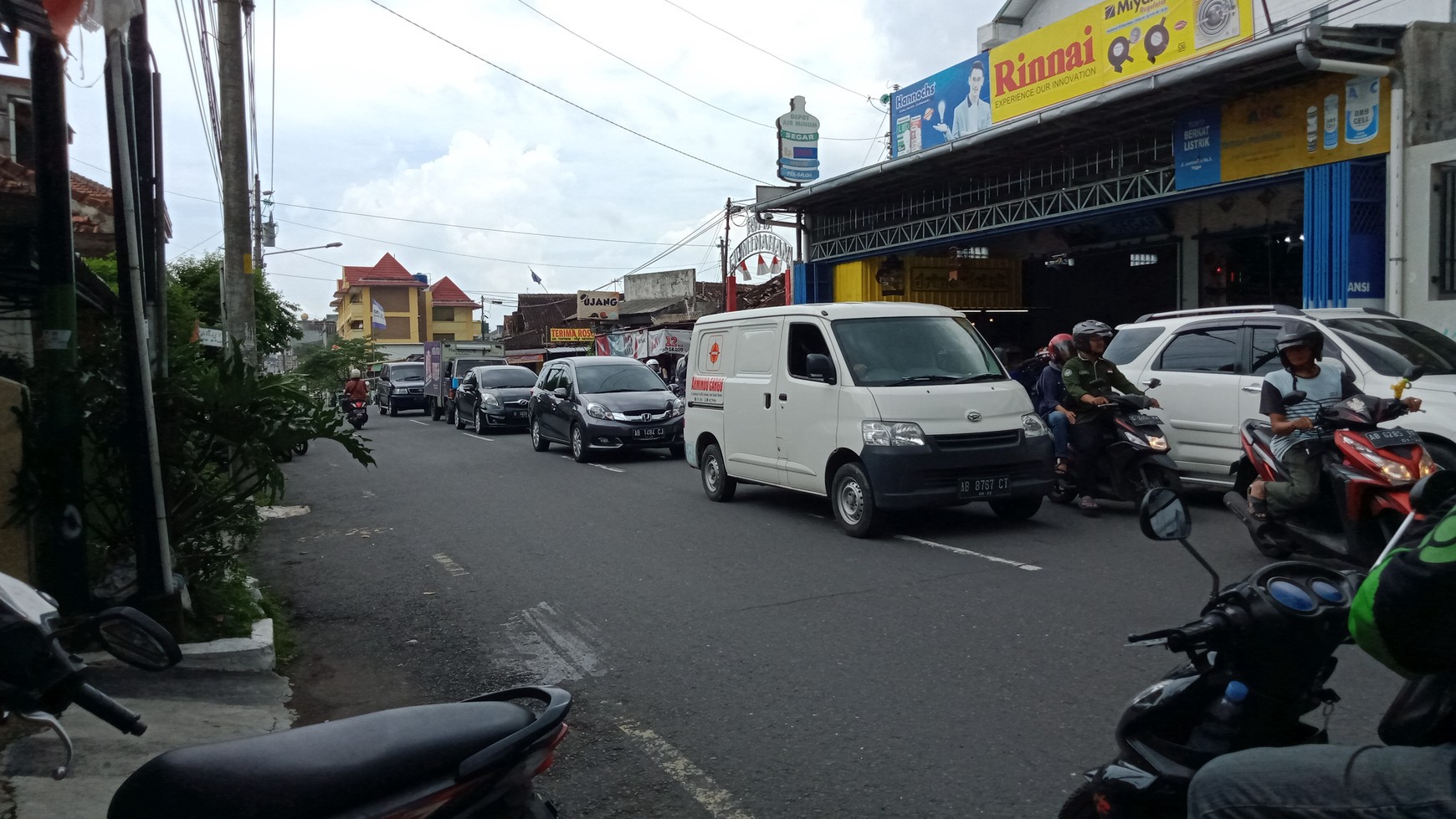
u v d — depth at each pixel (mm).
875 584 7137
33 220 5656
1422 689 2127
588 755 4422
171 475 6078
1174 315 10242
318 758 2158
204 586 6453
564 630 6402
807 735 4504
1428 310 12117
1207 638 2553
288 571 8719
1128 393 9539
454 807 2234
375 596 7625
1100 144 17047
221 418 6000
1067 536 8523
